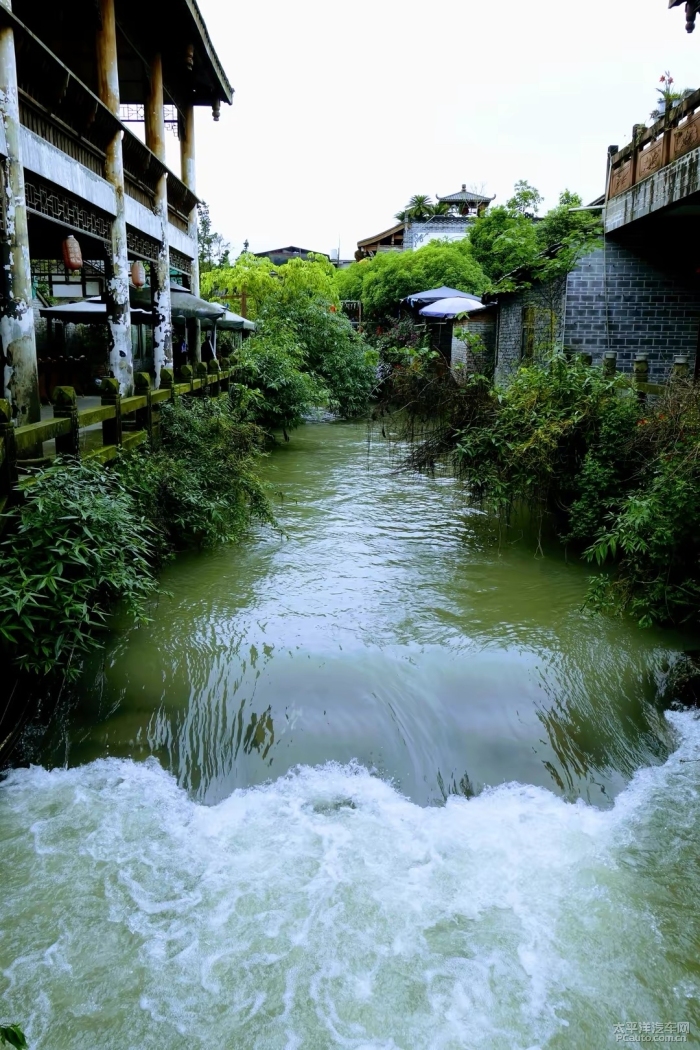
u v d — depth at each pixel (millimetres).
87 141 8109
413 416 10352
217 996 3154
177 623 6070
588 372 7961
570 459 7684
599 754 4781
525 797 4410
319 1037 3000
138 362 16719
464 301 21328
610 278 11547
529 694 5199
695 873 3844
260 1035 3002
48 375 11703
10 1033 2107
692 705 5168
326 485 11281
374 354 18359
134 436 7535
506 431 7910
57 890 3643
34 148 6527
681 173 8797
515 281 13414
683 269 11492
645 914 3588
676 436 6402
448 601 6648
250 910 3557
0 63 5699
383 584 7043
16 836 3980
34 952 3322
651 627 6109
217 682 5215
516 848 4000
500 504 8102
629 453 7168
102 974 3230
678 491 5734
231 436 9172
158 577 6949
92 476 5531
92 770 4527
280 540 8367
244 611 6336
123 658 5488
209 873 3777
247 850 3939
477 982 3230
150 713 4945
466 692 5184
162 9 10914
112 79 8883
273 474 12078
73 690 5102
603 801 4410
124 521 5195
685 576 6023
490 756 4691
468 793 4441
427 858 3910
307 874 3783
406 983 3223
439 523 9141
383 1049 2959
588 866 3877
